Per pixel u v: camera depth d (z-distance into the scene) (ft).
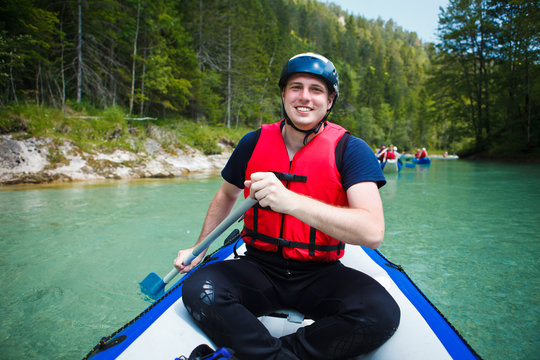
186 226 12.30
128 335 3.45
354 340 3.22
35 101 32.37
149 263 8.71
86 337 5.45
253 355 3.25
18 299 6.72
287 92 4.01
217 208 4.97
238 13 75.46
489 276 7.84
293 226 3.86
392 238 10.98
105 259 8.96
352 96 168.14
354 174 3.78
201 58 69.67
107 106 41.19
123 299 6.74
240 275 3.79
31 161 24.22
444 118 80.69
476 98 73.77
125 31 43.52
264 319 4.27
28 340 5.35
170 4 54.24
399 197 19.65
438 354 3.16
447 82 74.54
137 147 33.47
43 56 34.60
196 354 3.05
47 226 12.12
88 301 6.66
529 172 36.40
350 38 314.76
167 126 46.01
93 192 19.70
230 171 4.70
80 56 36.81
